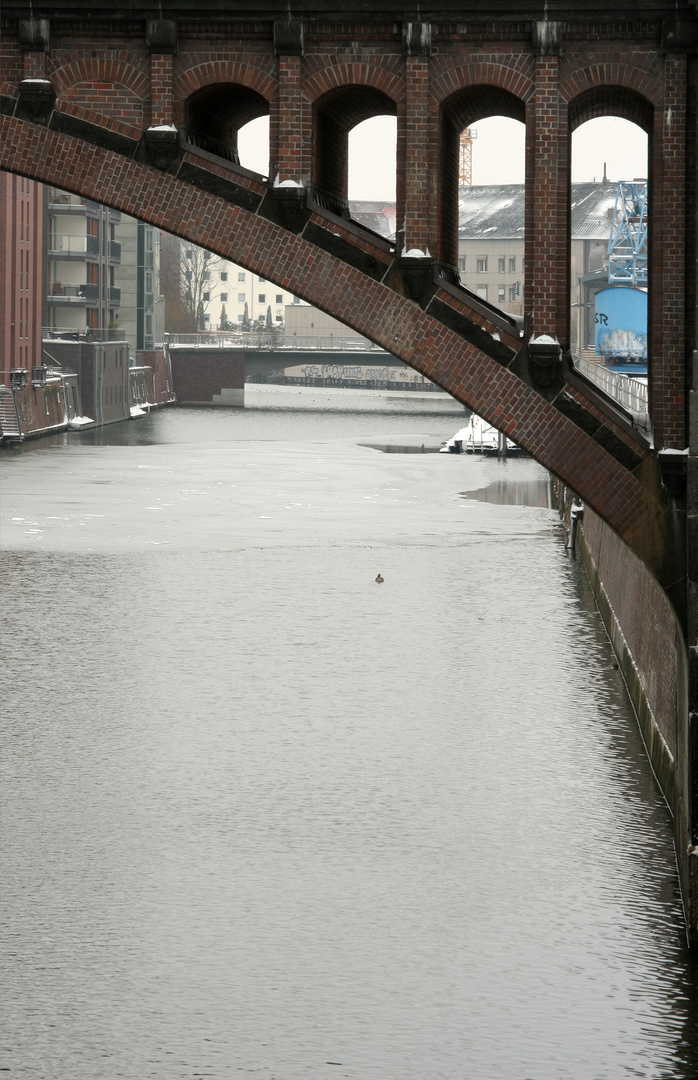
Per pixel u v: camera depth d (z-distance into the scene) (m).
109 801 37.06
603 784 38.38
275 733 42.81
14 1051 25.06
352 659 52.06
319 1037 25.48
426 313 29.17
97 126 29.11
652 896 31.25
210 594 63.66
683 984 27.39
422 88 28.23
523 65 28.08
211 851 33.84
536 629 57.19
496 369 29.14
